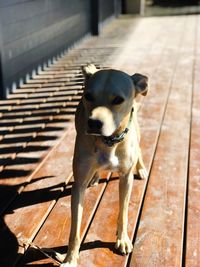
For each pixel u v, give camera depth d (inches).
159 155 44.6
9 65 66.8
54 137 49.6
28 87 71.3
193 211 34.3
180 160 43.5
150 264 28.4
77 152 27.7
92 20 122.6
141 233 31.5
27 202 35.9
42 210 34.6
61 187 38.3
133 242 30.6
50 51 87.7
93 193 37.1
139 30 133.4
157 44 109.7
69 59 92.6
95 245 30.2
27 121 55.1
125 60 90.7
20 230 32.1
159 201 35.8
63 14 94.9
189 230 31.9
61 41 95.1
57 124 53.8
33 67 78.2
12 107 60.9
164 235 31.3
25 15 72.5
